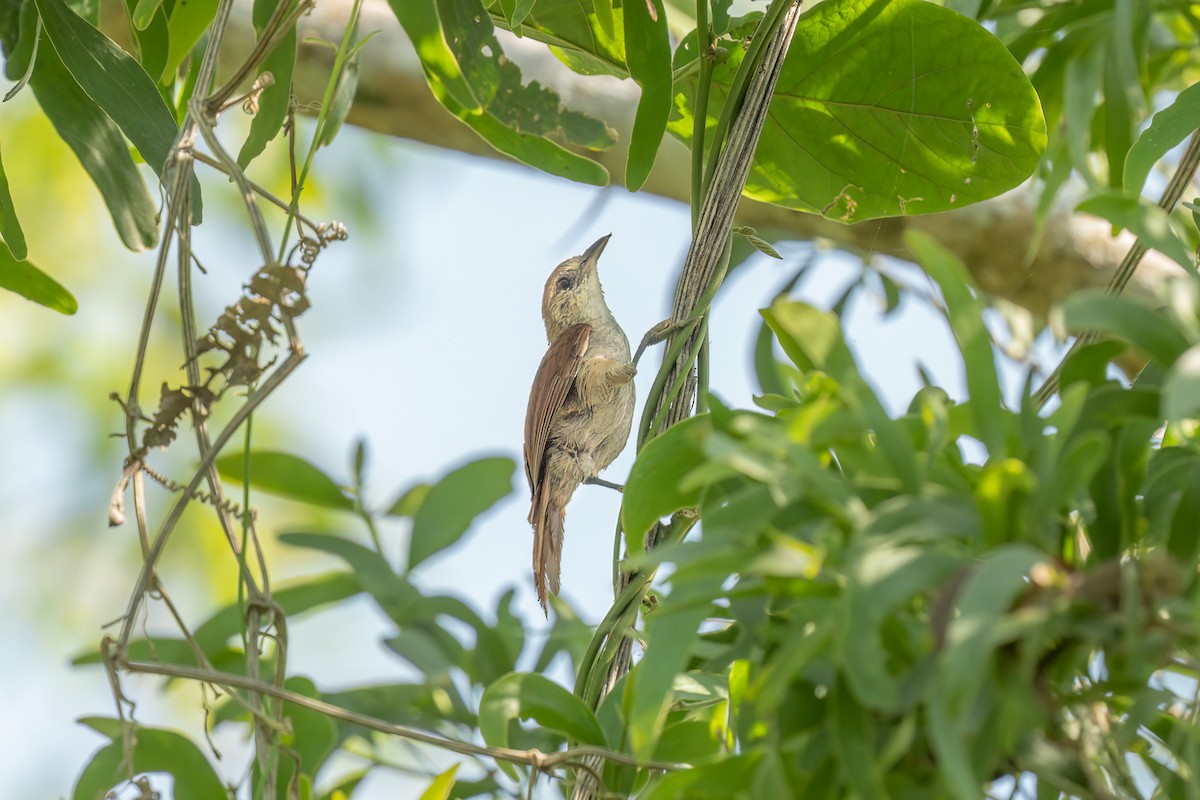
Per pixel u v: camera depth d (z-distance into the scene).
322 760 6.09
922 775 3.53
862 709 3.41
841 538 3.51
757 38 5.74
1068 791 3.43
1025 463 3.64
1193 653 3.32
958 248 9.73
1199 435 4.00
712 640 4.97
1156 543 3.84
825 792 3.64
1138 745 4.17
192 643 5.00
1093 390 4.09
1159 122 5.25
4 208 6.52
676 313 5.62
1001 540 3.36
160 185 5.43
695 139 5.95
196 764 5.67
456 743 4.61
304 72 9.41
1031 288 9.70
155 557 4.87
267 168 12.52
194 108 5.31
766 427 3.48
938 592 3.31
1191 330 3.34
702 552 3.51
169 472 11.60
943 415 3.47
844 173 6.90
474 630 8.26
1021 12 9.01
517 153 6.05
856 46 6.47
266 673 7.77
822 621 3.47
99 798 4.89
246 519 5.20
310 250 4.98
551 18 6.82
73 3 6.89
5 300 12.05
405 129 9.96
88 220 12.23
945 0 7.53
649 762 4.39
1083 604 3.28
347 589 8.32
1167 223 3.73
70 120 6.41
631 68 5.94
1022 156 6.52
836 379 3.70
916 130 6.62
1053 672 3.44
